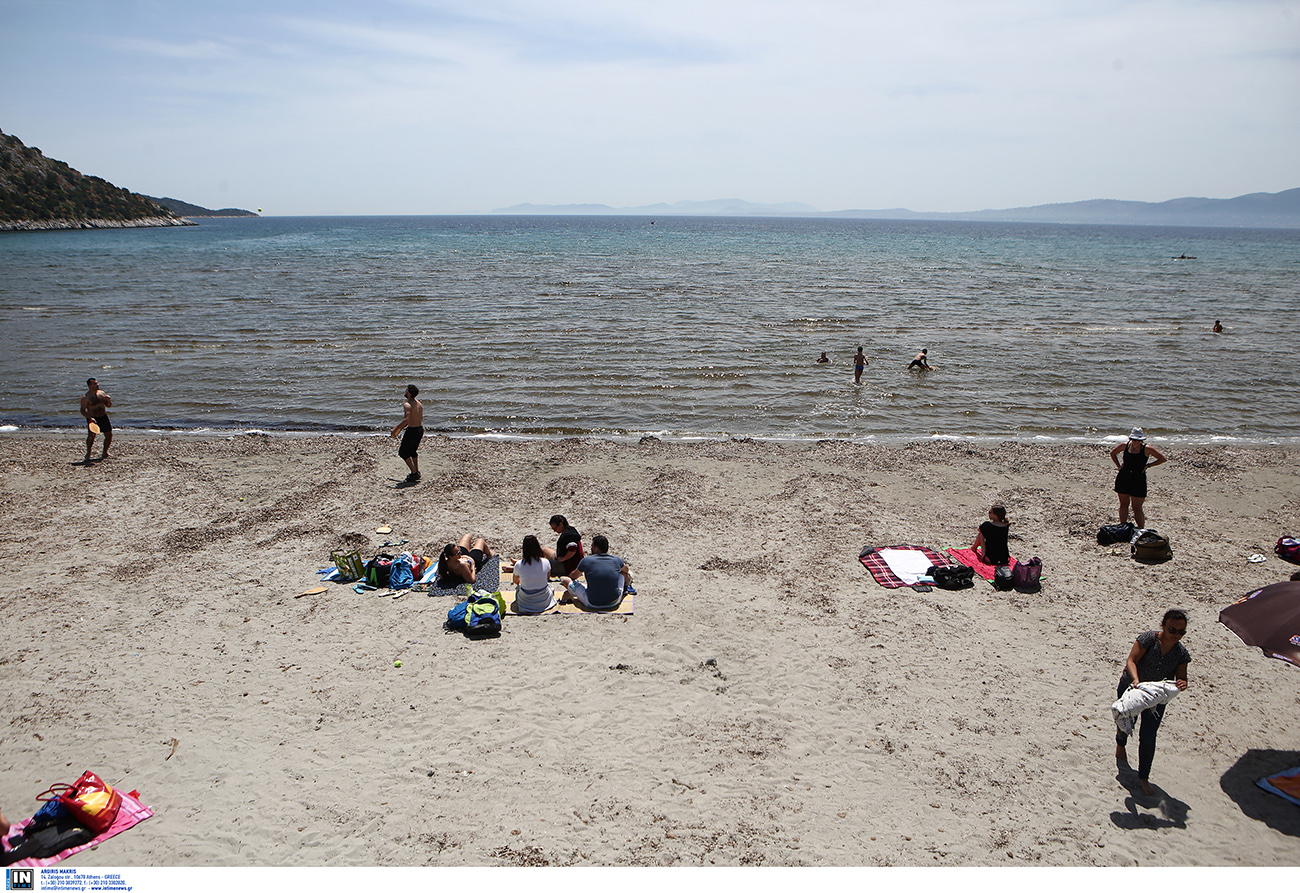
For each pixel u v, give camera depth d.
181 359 26.34
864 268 68.75
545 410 20.95
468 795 6.52
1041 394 22.67
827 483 14.65
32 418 19.89
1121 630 9.28
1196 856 5.87
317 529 12.41
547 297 43.28
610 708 7.75
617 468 15.78
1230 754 7.07
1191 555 11.45
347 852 5.89
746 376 24.56
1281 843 6.00
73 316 34.91
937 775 6.79
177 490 14.30
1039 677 8.30
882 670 8.43
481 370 25.08
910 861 5.80
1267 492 14.30
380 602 10.01
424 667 8.49
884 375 24.81
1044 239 169.12
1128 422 20.06
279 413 20.50
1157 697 6.33
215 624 9.41
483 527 12.59
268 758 7.01
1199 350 29.05
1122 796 6.52
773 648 8.88
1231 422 20.05
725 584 10.51
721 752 7.09
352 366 25.50
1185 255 98.25
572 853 5.87
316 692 8.02
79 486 14.46
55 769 6.86
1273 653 6.10
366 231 184.38
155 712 7.68
